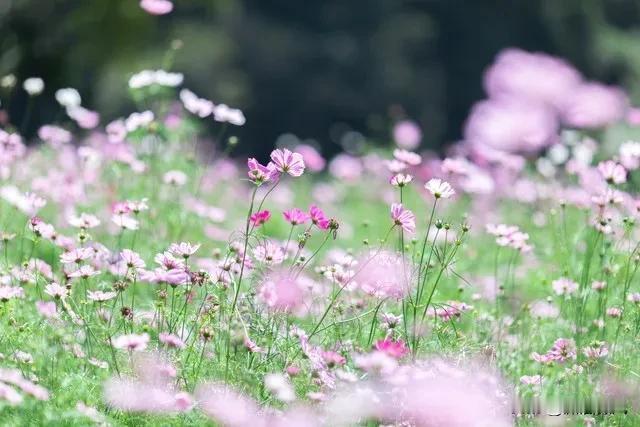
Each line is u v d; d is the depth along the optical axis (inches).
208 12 1824.6
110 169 472.1
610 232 313.3
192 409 210.7
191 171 462.6
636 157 332.2
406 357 236.1
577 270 348.5
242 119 402.3
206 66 1827.0
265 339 240.8
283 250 262.5
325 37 2003.0
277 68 1932.8
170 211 402.9
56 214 415.2
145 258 338.6
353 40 2006.6
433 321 270.8
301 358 237.6
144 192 438.3
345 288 267.0
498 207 546.9
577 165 438.0
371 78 1980.8
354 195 740.0
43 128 482.9
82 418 200.8
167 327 254.7
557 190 510.9
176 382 222.4
